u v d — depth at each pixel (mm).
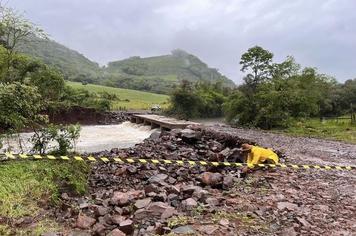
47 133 10109
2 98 9305
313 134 28656
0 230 5695
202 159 13305
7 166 8117
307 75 44875
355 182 10344
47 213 6699
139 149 15258
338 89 67250
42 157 8703
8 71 31328
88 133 30469
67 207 7051
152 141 17844
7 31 32156
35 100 10719
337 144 21375
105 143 23703
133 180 9977
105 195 8086
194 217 6516
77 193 8188
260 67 42750
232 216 6680
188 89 54625
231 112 41250
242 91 42875
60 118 36562
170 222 6160
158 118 33000
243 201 7719
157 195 7438
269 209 7223
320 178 10641
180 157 13484
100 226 5992
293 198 8188
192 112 53875
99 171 10352
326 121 40719
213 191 8555
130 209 6945
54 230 5906
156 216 6426
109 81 118312
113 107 58812
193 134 17531
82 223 6176
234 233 5879
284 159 14023
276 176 10367
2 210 6371
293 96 37969
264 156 11922
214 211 6836
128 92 91250
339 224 6645
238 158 12344
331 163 14141
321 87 53406
